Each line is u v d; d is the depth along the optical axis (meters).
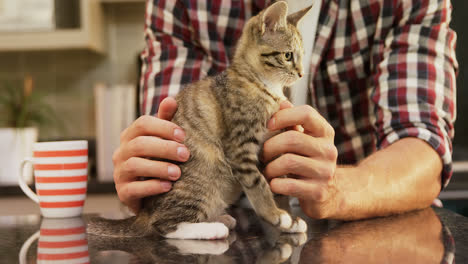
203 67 1.73
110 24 3.21
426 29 1.49
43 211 1.19
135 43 3.22
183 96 1.23
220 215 1.13
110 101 2.78
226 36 1.77
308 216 1.07
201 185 1.12
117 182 1.19
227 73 1.25
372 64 1.67
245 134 1.14
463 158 2.74
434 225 0.97
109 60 3.23
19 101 3.10
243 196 1.42
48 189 1.17
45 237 0.92
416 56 1.47
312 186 0.99
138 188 1.07
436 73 1.45
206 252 0.76
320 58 1.71
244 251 0.76
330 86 1.78
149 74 1.75
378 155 1.32
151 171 1.06
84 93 3.23
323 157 1.01
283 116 1.05
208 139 1.14
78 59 3.22
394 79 1.46
